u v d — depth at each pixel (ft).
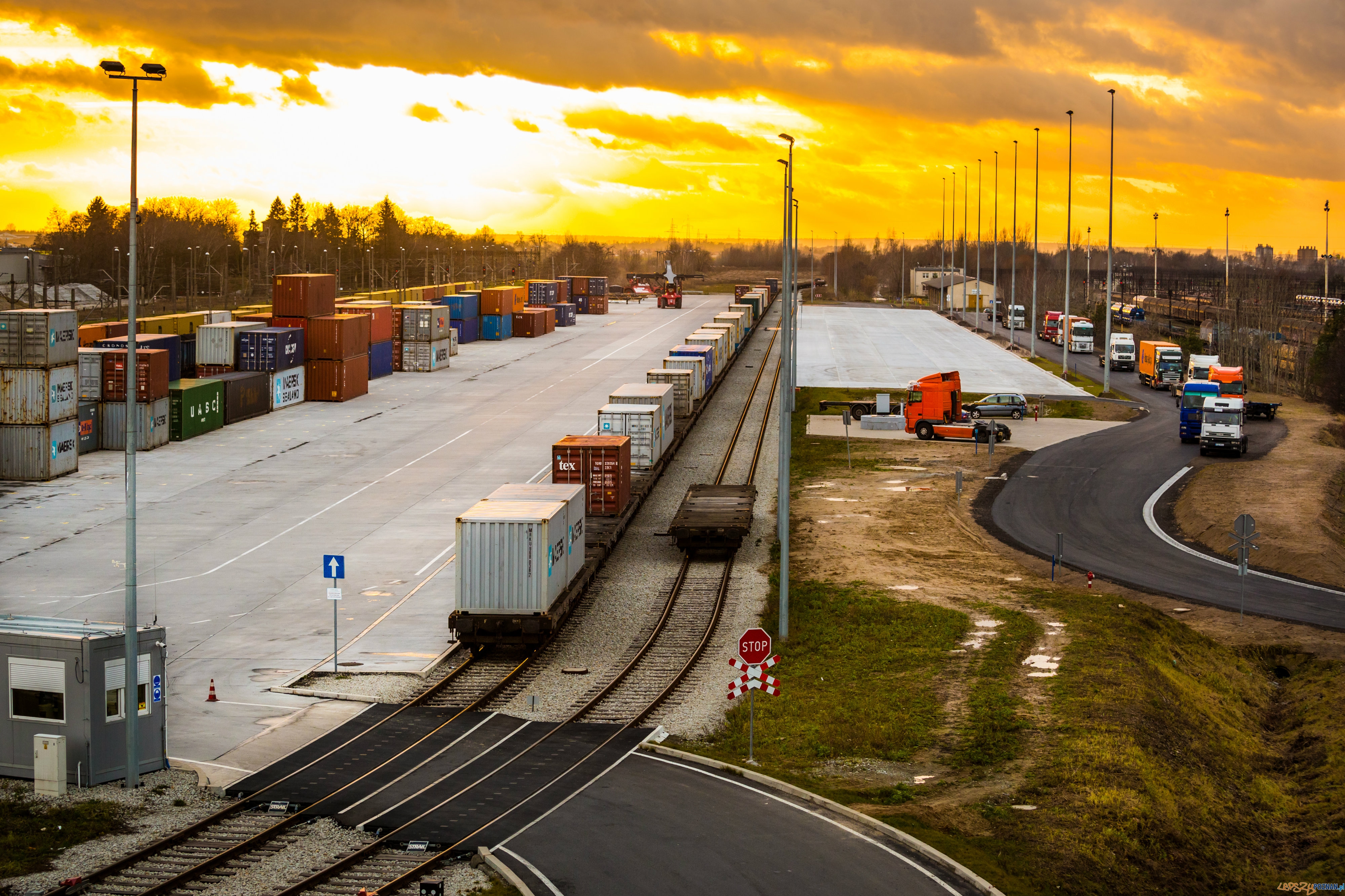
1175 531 207.92
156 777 101.91
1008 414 323.57
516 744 110.83
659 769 104.99
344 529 196.65
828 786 102.47
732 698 125.29
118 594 160.76
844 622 151.53
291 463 247.29
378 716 118.42
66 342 233.14
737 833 91.30
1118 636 144.46
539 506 144.15
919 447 280.92
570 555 151.23
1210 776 111.75
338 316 340.18
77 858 85.20
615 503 190.70
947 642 143.13
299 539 190.08
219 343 308.40
